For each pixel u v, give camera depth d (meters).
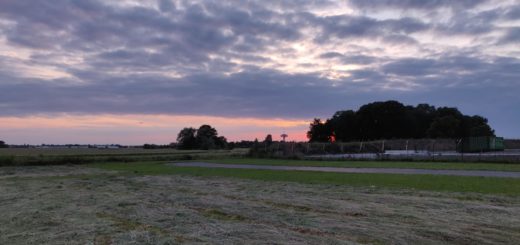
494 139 53.44
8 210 14.06
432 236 9.16
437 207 12.97
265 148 64.75
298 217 11.67
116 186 21.95
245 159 55.16
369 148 66.75
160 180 25.12
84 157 52.56
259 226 10.53
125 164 46.91
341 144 66.06
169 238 9.38
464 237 9.02
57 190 20.41
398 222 10.76
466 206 12.98
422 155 43.97
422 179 21.38
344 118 110.25
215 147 114.94
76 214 12.98
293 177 24.81
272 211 12.84
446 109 110.00
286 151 62.28
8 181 26.36
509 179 20.70
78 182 24.89
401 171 27.52
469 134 97.12
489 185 18.17
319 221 11.02
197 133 116.62
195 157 60.47
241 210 13.14
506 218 11.04
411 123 106.31
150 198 16.48
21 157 47.38
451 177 22.19
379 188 18.30
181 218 11.91
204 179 25.17
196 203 14.80
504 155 38.56
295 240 8.98
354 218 11.45
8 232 10.48
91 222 11.59
